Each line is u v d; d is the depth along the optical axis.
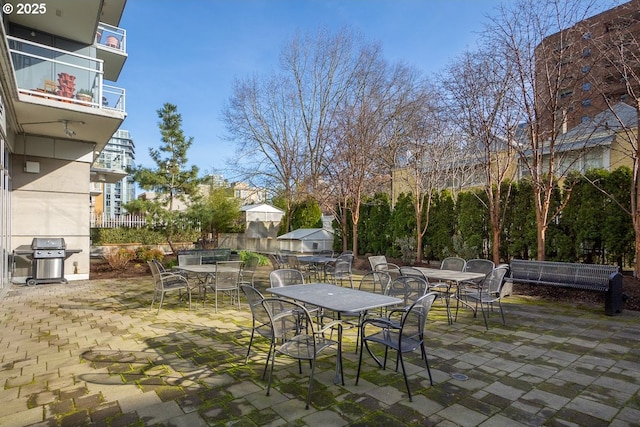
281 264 8.68
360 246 14.35
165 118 13.09
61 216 9.40
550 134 7.70
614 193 7.38
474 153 10.13
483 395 2.86
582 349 3.95
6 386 3.04
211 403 2.73
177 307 6.20
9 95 6.60
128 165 13.55
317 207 17.20
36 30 8.79
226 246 18.92
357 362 3.60
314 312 4.14
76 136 9.20
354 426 2.40
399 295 4.06
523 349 3.96
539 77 7.31
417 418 2.50
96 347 4.05
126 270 10.95
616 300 5.45
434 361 3.60
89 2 7.76
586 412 2.59
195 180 13.40
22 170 8.89
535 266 6.84
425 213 11.63
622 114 11.41
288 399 2.79
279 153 18.38
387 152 13.68
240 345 4.13
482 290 5.27
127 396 2.85
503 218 8.87
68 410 2.62
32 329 4.80
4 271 7.52
